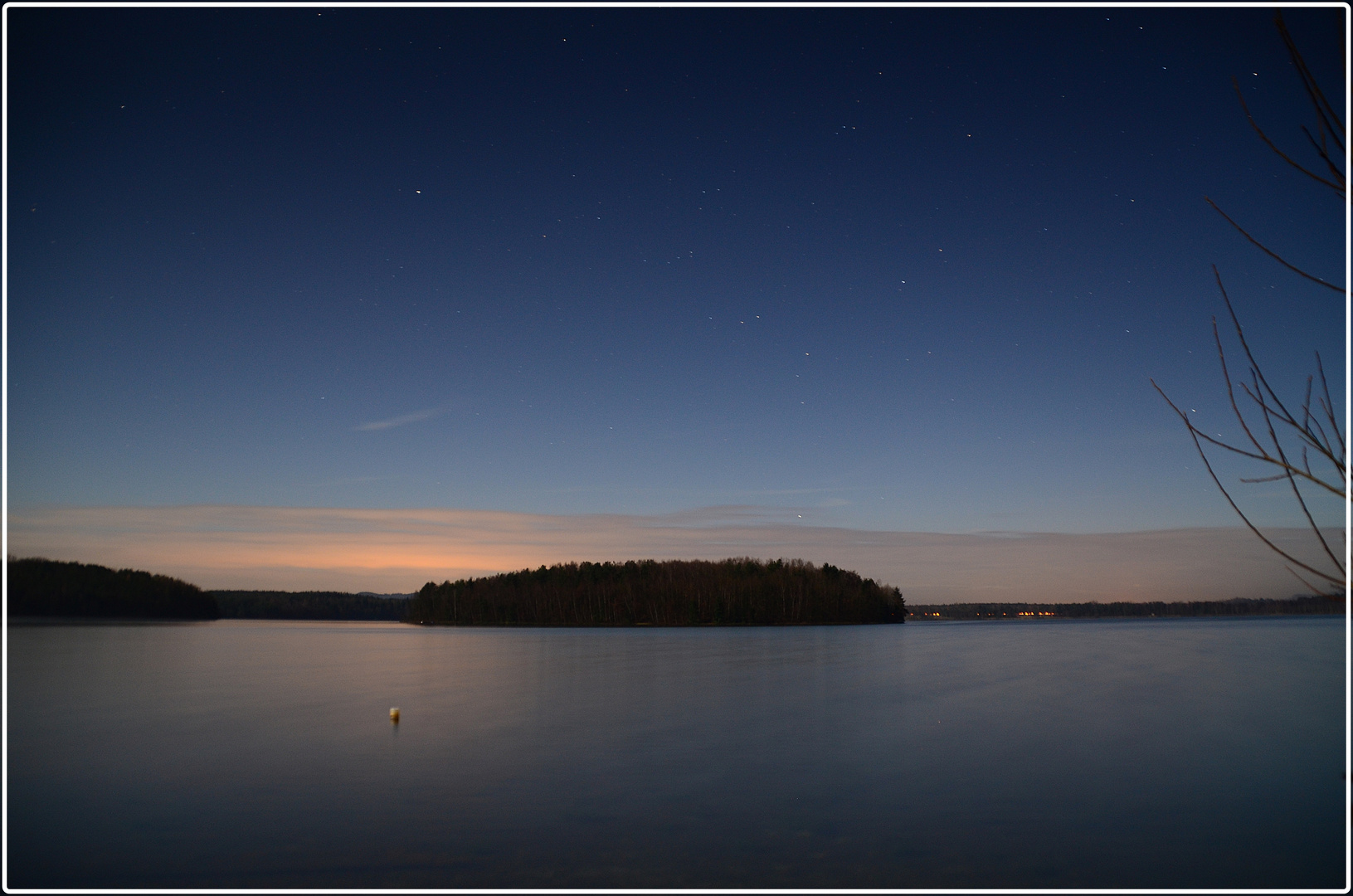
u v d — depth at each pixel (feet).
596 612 469.98
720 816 38.19
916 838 34.88
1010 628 424.46
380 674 114.52
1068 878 30.04
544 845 33.94
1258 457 9.75
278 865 31.07
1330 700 83.05
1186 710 75.61
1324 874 30.19
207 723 65.72
